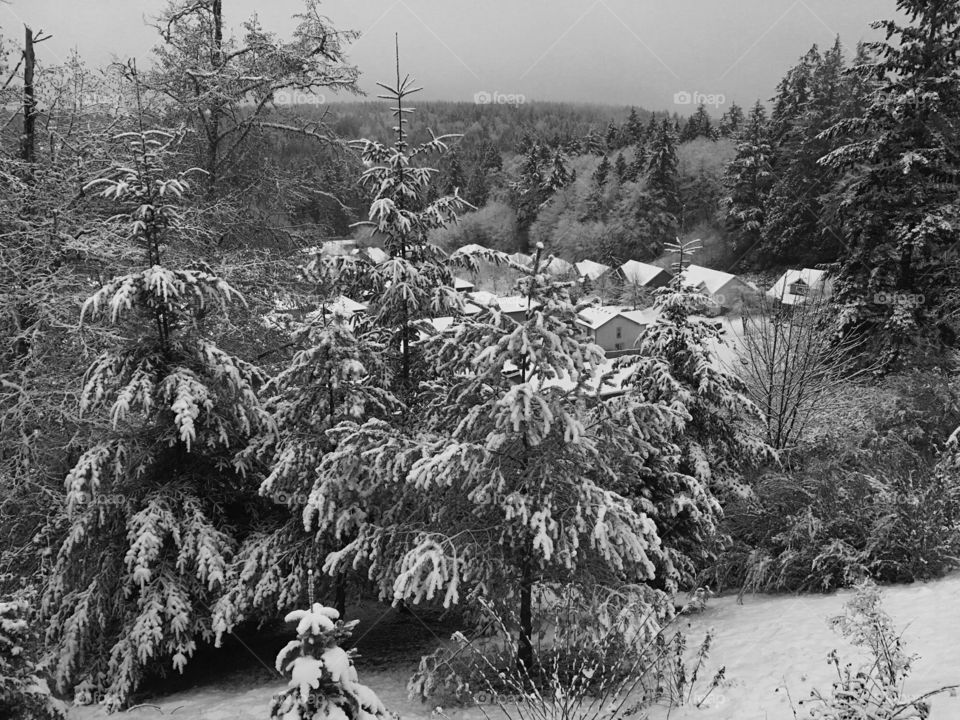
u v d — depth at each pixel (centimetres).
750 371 1568
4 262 1183
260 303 1393
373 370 945
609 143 9300
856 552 872
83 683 769
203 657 931
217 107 1516
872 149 1825
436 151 1041
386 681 816
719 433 1041
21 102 1280
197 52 1508
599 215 6756
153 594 782
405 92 1030
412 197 1025
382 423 753
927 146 1795
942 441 1111
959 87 1742
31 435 1129
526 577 719
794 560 931
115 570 822
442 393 886
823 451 1236
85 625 776
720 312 2966
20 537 995
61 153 1422
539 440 659
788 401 1452
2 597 676
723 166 6284
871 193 1897
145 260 1259
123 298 770
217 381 838
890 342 1833
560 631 720
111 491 838
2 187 1236
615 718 578
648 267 5509
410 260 1048
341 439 759
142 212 824
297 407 861
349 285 1043
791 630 726
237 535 912
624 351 3644
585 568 725
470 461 677
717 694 591
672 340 1030
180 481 869
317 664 430
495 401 676
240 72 1510
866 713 423
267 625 1055
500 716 636
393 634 1016
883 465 1044
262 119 1581
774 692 569
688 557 961
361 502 805
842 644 646
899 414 1259
